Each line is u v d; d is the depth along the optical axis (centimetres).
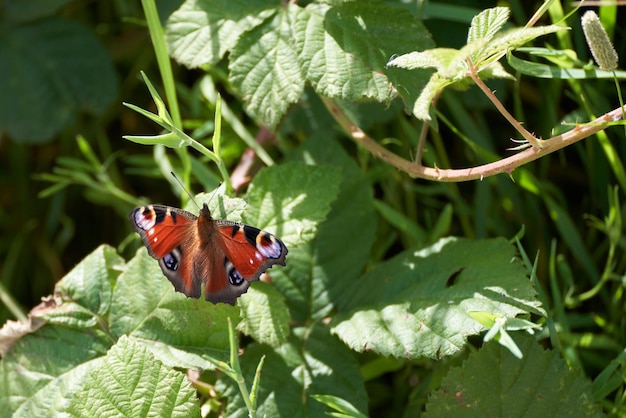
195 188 107
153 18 97
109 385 93
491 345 94
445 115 107
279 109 96
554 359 94
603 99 102
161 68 98
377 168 105
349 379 97
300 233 96
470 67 90
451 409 94
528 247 105
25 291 113
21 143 112
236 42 97
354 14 96
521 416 94
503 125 108
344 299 99
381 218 107
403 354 94
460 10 102
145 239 92
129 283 96
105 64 111
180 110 111
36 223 114
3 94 110
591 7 103
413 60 90
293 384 96
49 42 111
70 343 95
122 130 114
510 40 90
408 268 97
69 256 114
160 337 95
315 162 102
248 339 100
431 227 106
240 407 95
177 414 93
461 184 108
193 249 92
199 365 94
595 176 104
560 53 96
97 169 107
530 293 94
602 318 102
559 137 92
